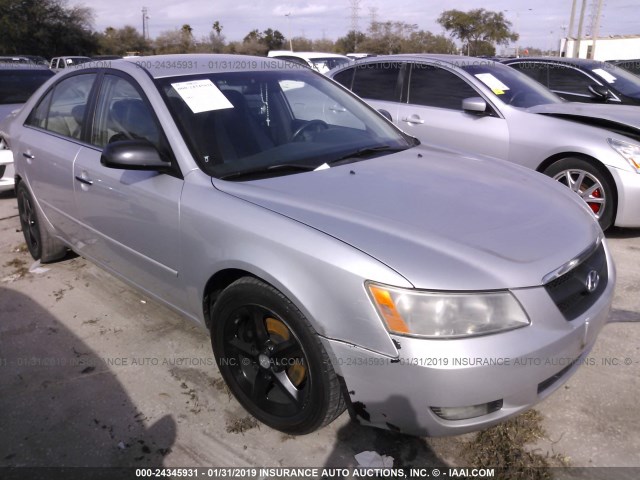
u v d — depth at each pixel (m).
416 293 2.01
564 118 5.27
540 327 2.09
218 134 2.93
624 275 4.12
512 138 5.23
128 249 3.17
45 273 4.41
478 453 2.44
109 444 2.56
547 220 2.47
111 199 3.16
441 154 3.37
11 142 4.48
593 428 2.55
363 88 6.56
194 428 2.65
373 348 2.07
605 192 4.79
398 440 2.52
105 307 3.82
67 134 3.77
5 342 3.42
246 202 2.50
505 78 5.82
